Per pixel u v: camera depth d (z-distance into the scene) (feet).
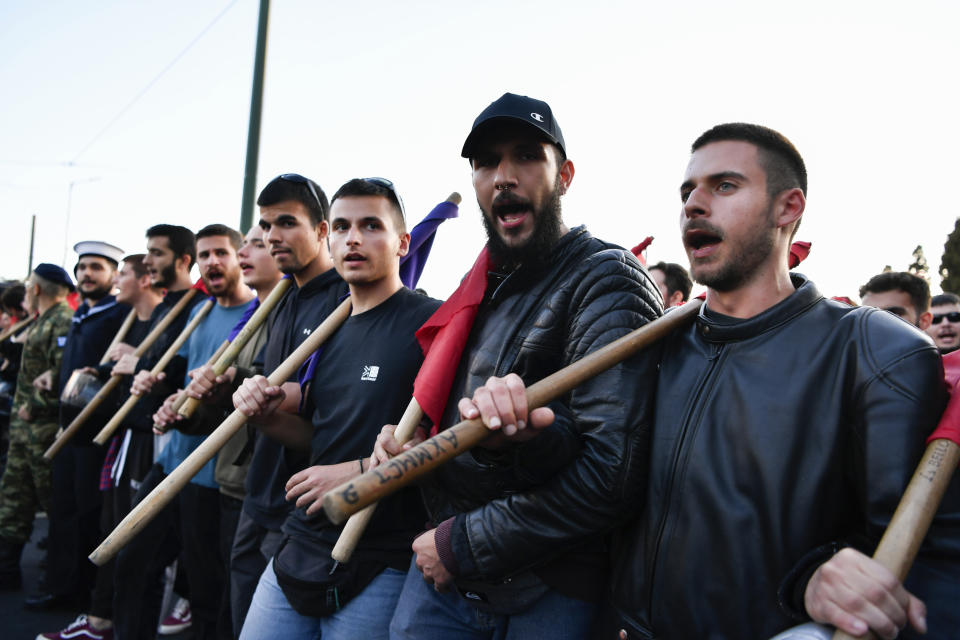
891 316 3.55
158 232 12.03
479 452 4.15
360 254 6.44
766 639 3.36
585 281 4.65
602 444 4.09
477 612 5.00
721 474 3.60
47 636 10.57
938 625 3.18
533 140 4.91
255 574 7.54
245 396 6.23
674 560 3.69
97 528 12.35
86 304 14.12
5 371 20.49
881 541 3.08
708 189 3.89
